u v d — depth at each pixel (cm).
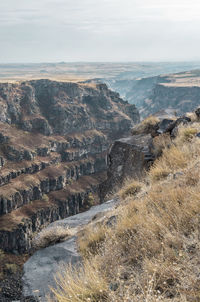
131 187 794
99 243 518
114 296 270
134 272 322
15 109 18450
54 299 355
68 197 15788
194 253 292
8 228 11669
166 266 288
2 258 10806
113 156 1254
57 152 18612
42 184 15338
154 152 990
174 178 564
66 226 770
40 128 18838
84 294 307
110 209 739
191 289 239
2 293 6481
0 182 13725
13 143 16275
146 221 424
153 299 237
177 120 1022
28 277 510
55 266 538
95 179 19238
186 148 747
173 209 410
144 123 1375
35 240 701
